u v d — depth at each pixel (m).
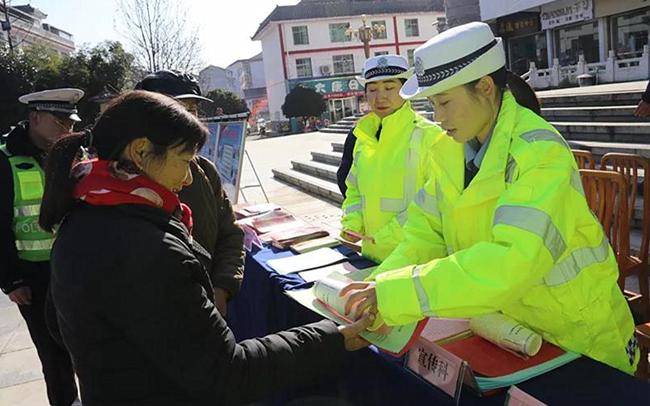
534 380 1.22
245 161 12.89
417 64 1.31
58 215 1.15
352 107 33.62
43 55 18.22
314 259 2.30
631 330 1.51
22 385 3.10
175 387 1.08
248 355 1.13
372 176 2.41
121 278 1.01
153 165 1.12
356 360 1.56
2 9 18.44
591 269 1.36
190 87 2.51
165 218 1.12
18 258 2.49
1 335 3.84
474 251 1.22
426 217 1.66
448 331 1.48
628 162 2.54
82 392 1.10
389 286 1.31
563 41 18.80
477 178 1.33
